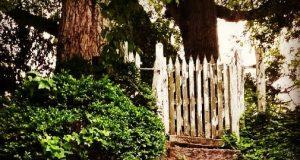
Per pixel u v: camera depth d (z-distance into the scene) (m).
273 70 10.37
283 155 7.21
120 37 6.44
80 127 6.14
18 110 5.99
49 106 6.07
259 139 7.50
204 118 7.91
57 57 7.26
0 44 9.36
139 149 6.60
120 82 7.25
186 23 10.84
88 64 7.12
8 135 5.75
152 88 7.75
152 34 10.69
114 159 6.25
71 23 7.27
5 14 9.48
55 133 5.92
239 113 7.84
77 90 6.34
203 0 10.64
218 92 7.94
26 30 9.62
